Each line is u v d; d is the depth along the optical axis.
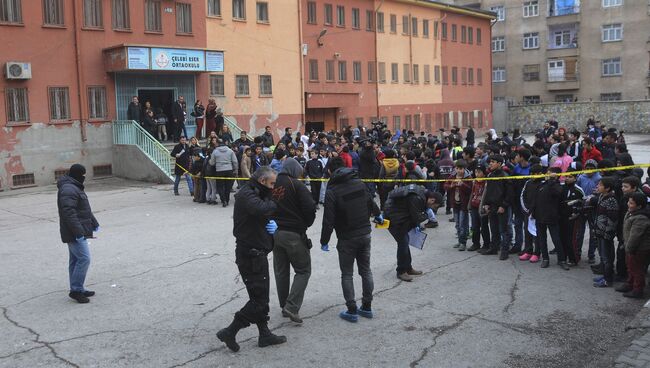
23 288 8.80
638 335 6.60
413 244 9.05
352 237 7.20
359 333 6.82
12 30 21.48
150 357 6.19
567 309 7.58
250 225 6.36
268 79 31.25
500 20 62.31
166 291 8.50
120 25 24.59
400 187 9.03
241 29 29.62
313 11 35.41
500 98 62.94
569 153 15.60
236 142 20.16
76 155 23.41
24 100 21.95
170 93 26.98
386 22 41.50
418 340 6.61
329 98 35.84
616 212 8.48
